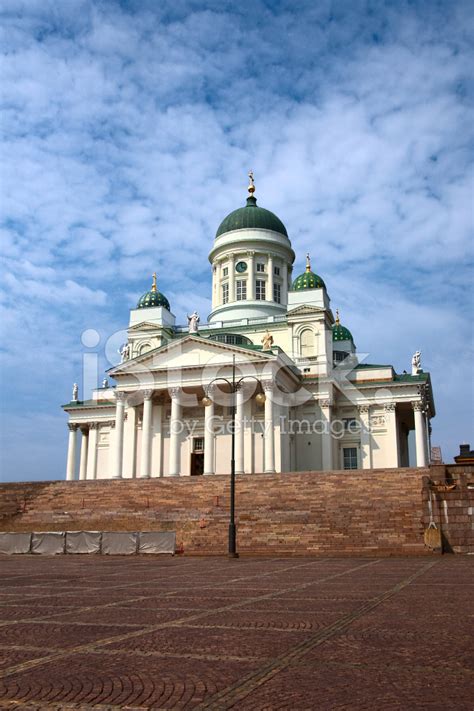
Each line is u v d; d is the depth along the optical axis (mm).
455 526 41656
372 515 45500
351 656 10984
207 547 44281
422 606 17078
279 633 13133
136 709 8141
